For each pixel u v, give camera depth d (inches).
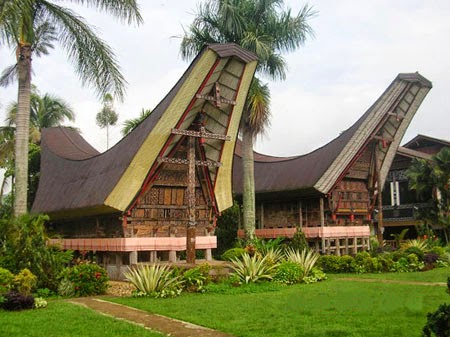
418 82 1020.5
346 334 322.0
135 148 705.6
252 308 430.6
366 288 564.4
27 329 341.4
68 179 930.1
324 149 1013.2
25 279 482.6
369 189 1044.5
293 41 933.8
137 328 346.0
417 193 1200.2
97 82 674.8
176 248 753.6
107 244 759.1
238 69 727.1
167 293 518.3
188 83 681.6
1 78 853.8
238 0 904.3
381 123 1006.4
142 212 747.4
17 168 643.5
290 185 983.0
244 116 907.4
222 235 1029.2
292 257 696.4
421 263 815.1
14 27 590.2
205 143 790.5
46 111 1563.7
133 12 656.4
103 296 542.9
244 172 930.1
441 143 1472.7
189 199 703.1
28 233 553.9
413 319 367.9
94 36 672.4
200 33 921.5
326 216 978.7
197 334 335.0
